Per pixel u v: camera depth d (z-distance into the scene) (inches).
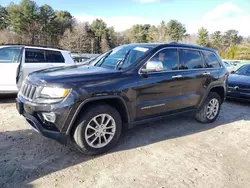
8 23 2026.3
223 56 1723.7
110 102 142.7
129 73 146.0
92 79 130.7
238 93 294.5
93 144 134.7
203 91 195.5
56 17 2236.7
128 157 137.2
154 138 167.9
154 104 158.6
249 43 1748.3
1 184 105.6
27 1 1972.2
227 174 125.7
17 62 253.8
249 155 150.5
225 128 201.0
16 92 252.5
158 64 154.3
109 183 111.3
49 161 127.9
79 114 128.9
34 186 105.7
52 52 286.0
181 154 145.5
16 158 129.1
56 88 121.1
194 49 192.5
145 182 113.8
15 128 173.6
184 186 112.6
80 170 120.8
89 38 2284.7
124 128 152.6
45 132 123.6
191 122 210.8
